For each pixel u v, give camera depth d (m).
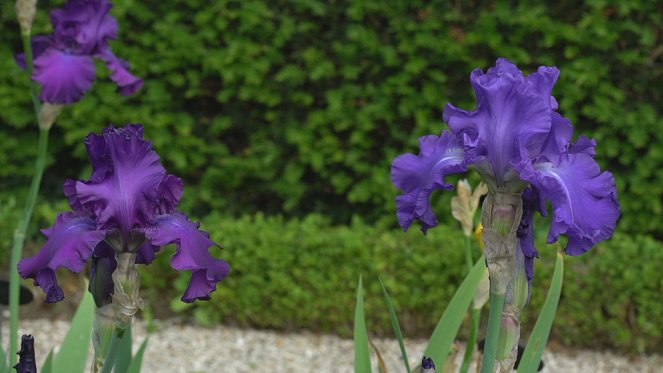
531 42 6.92
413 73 6.96
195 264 1.75
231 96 7.34
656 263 6.13
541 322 2.27
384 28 7.03
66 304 6.54
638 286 6.06
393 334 6.41
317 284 6.39
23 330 6.25
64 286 6.64
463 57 6.82
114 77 3.54
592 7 6.66
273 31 7.08
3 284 2.67
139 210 1.76
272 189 7.25
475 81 1.75
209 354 6.12
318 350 6.27
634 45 6.78
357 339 2.39
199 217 7.43
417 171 1.84
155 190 1.76
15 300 2.65
